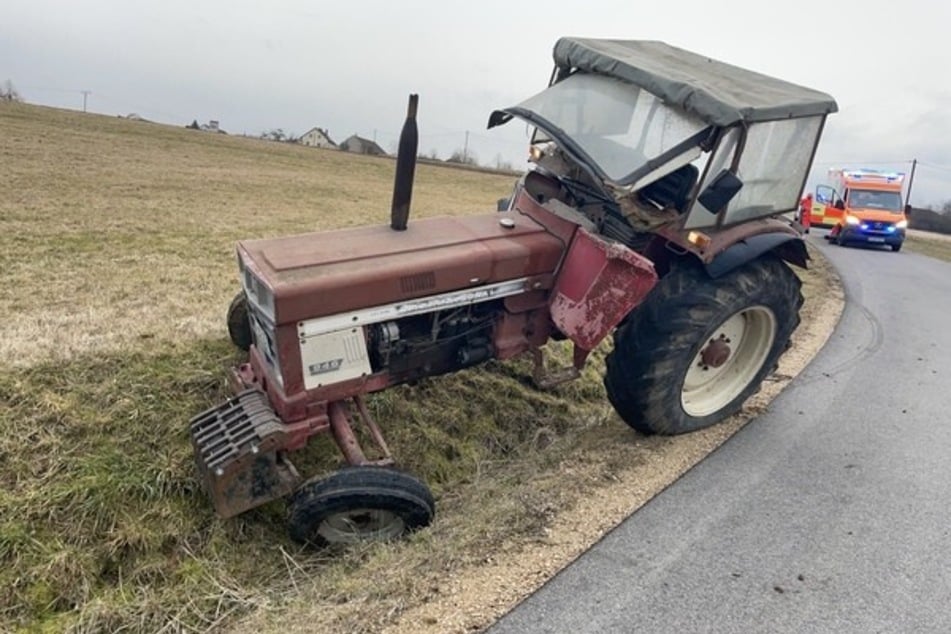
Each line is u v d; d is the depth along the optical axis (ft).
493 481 12.53
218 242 26.71
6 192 35.65
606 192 11.15
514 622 8.18
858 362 18.88
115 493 10.33
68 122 98.17
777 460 12.62
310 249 10.53
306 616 8.39
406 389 14.51
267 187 56.54
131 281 19.29
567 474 11.86
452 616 8.20
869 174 60.34
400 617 8.16
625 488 11.34
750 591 8.93
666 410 12.73
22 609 8.89
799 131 12.11
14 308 15.99
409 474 10.46
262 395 10.68
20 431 10.98
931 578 9.34
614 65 11.68
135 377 12.83
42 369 12.58
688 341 12.19
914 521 10.75
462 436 14.37
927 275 40.88
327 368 10.11
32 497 9.95
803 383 16.80
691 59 13.61
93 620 8.81
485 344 11.79
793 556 9.71
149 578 9.73
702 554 9.66
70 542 9.72
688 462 12.37
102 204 34.96
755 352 14.15
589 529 10.13
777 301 13.33
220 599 9.35
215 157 83.15
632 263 10.64
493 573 9.03
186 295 18.24
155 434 11.65
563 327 11.35
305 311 9.64
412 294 10.41
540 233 11.71
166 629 8.87
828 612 8.59
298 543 10.40
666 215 11.26
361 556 9.93
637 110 11.40
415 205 56.70
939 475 12.32
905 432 14.15
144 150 77.20
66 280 18.88
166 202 38.75
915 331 23.41
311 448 12.44
